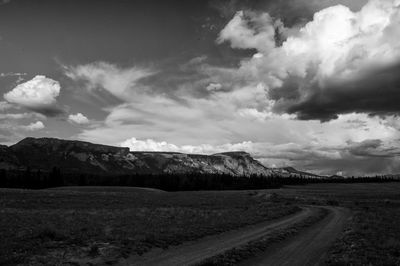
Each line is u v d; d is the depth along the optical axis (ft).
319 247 71.82
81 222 97.66
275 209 189.88
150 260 55.62
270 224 117.08
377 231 91.97
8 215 109.81
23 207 161.58
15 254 54.13
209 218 123.95
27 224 88.99
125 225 94.07
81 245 63.98
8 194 234.17
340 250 66.33
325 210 198.70
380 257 57.16
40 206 170.30
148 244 66.64
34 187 486.79
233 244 72.69
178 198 295.89
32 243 62.90
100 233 77.41
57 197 232.53
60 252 57.88
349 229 100.78
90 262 52.75
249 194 390.63
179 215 131.95
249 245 69.56
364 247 67.62
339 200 317.42
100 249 61.11
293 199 330.13
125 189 416.46
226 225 104.37
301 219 138.21
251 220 123.65
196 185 629.92
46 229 71.92
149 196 305.32
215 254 61.00
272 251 66.49
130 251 60.80
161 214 133.59
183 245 70.44
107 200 229.86
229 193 410.72
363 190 547.08
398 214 155.02
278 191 503.61
